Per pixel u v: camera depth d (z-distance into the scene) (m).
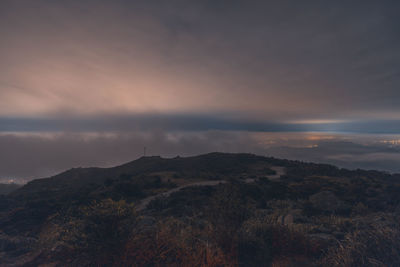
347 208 14.38
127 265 4.91
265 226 6.71
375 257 4.54
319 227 7.95
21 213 14.76
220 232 6.05
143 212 15.20
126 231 5.44
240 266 5.16
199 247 5.31
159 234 5.58
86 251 5.15
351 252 4.81
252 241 5.88
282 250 5.87
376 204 16.14
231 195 6.68
